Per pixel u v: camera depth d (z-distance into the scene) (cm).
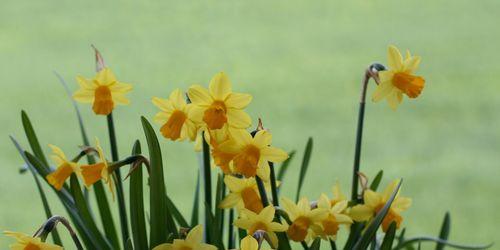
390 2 1834
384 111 1069
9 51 1490
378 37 1538
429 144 923
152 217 213
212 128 198
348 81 1238
